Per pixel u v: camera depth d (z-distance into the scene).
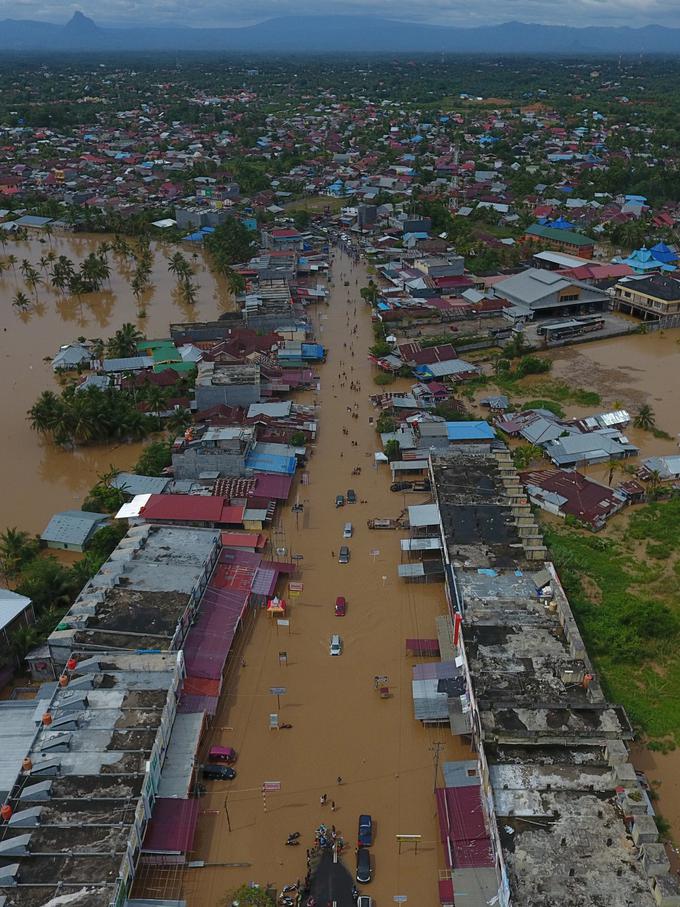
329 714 85.62
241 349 180.25
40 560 111.75
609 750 70.62
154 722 75.94
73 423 143.88
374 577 108.50
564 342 197.25
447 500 115.94
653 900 59.53
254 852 70.19
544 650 85.38
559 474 130.50
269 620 100.00
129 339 186.62
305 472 135.75
